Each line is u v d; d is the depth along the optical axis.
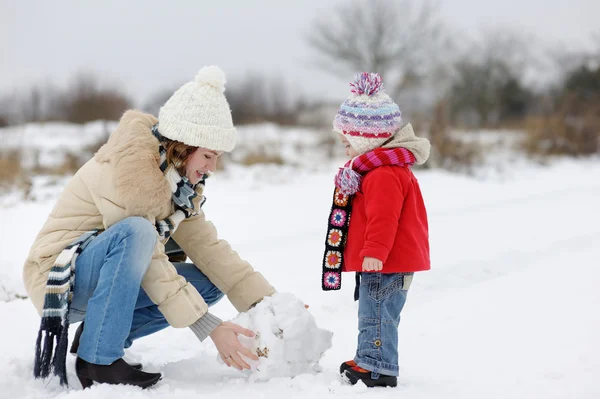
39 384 2.62
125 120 2.70
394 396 2.50
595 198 8.34
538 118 15.73
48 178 9.81
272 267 5.08
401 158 2.78
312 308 4.03
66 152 11.38
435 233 6.20
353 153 2.96
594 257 4.81
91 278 2.54
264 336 2.63
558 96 20.64
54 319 2.48
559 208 7.55
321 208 8.03
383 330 2.69
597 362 2.78
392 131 2.90
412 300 4.15
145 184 2.54
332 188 9.70
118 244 2.49
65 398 2.32
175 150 2.66
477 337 3.30
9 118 18.64
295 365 2.67
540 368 2.78
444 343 3.26
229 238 6.34
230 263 2.97
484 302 3.91
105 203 2.58
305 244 5.91
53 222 2.65
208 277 3.01
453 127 14.27
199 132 2.62
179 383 2.65
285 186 9.91
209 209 7.95
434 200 8.63
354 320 3.79
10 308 3.95
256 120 18.84
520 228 6.32
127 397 2.37
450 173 11.50
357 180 2.78
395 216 2.69
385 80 24.20
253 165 11.88
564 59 24.45
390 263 2.70
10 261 5.09
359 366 2.69
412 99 22.48
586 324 3.31
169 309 2.57
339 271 2.85
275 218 7.36
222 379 2.74
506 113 24.47
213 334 2.58
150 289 2.59
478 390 2.58
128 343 2.87
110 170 2.59
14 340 3.28
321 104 22.72
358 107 2.89
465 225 6.58
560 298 3.82
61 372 2.48
